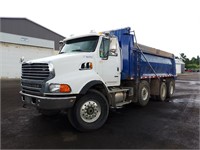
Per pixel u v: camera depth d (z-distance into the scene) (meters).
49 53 25.86
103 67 5.46
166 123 5.32
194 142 3.97
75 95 4.54
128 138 4.17
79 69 4.77
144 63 7.69
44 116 5.97
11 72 21.48
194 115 6.25
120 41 6.56
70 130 4.71
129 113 6.55
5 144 3.79
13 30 29.62
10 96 9.75
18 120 5.51
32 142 3.91
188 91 13.42
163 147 3.71
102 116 4.98
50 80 4.25
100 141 4.00
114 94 5.88
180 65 57.31
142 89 7.48
